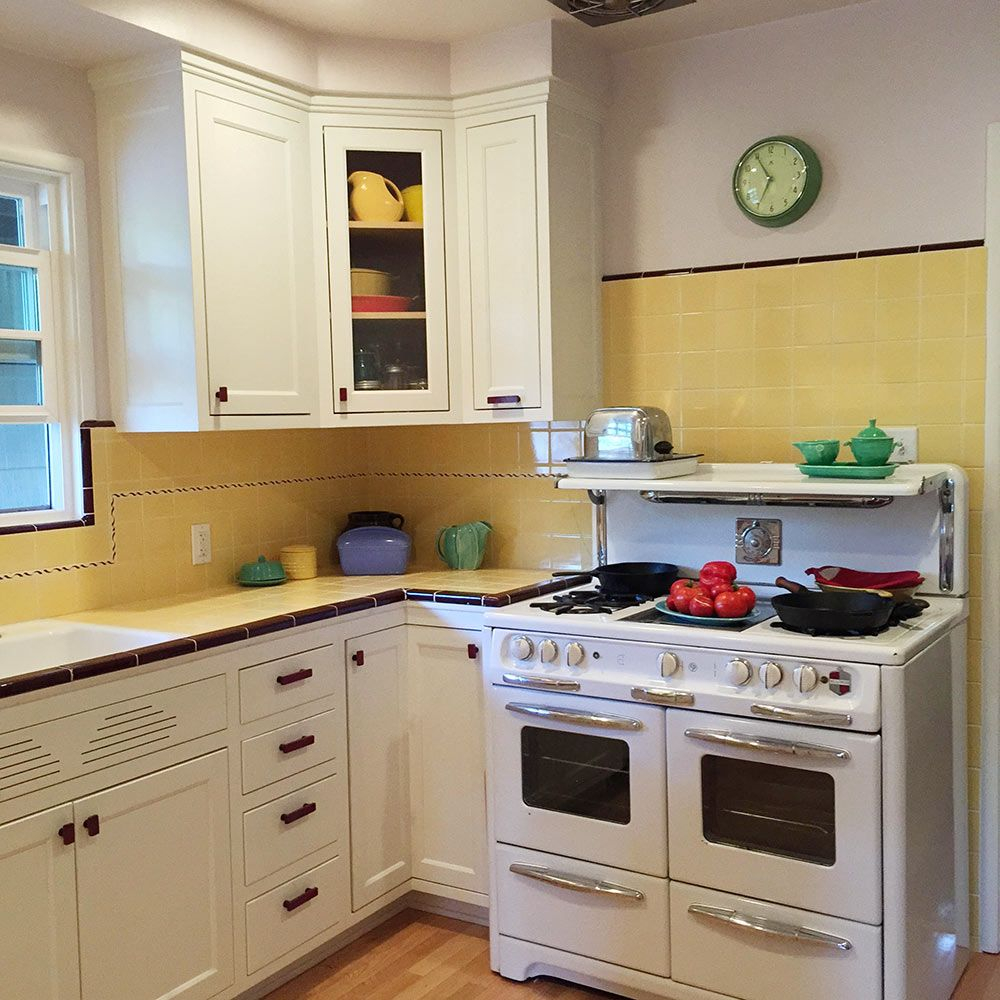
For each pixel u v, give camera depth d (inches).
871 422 104.0
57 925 83.8
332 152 118.2
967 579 107.6
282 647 104.2
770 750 91.0
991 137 105.4
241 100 109.2
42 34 99.1
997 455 107.0
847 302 113.7
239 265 110.0
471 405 124.0
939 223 108.9
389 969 110.6
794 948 91.9
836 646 89.0
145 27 97.8
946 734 101.5
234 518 127.3
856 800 88.2
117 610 110.3
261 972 102.4
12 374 106.0
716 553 118.6
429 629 117.8
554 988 106.9
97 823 86.4
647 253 125.3
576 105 120.7
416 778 120.3
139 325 109.8
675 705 96.3
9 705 79.7
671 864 97.9
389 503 145.0
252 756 101.0
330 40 116.1
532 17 112.5
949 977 102.8
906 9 109.0
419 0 107.2
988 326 106.7
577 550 130.3
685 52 121.1
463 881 117.3
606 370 128.3
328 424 120.0
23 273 107.2
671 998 99.0
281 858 104.5
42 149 105.7
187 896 94.8
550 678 103.0
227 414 109.0
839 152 113.3
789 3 110.9
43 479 110.0
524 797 106.3
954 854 105.7
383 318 121.5
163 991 92.7
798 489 101.3
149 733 90.9
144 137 106.7
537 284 118.5
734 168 118.3
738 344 119.9
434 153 121.2
